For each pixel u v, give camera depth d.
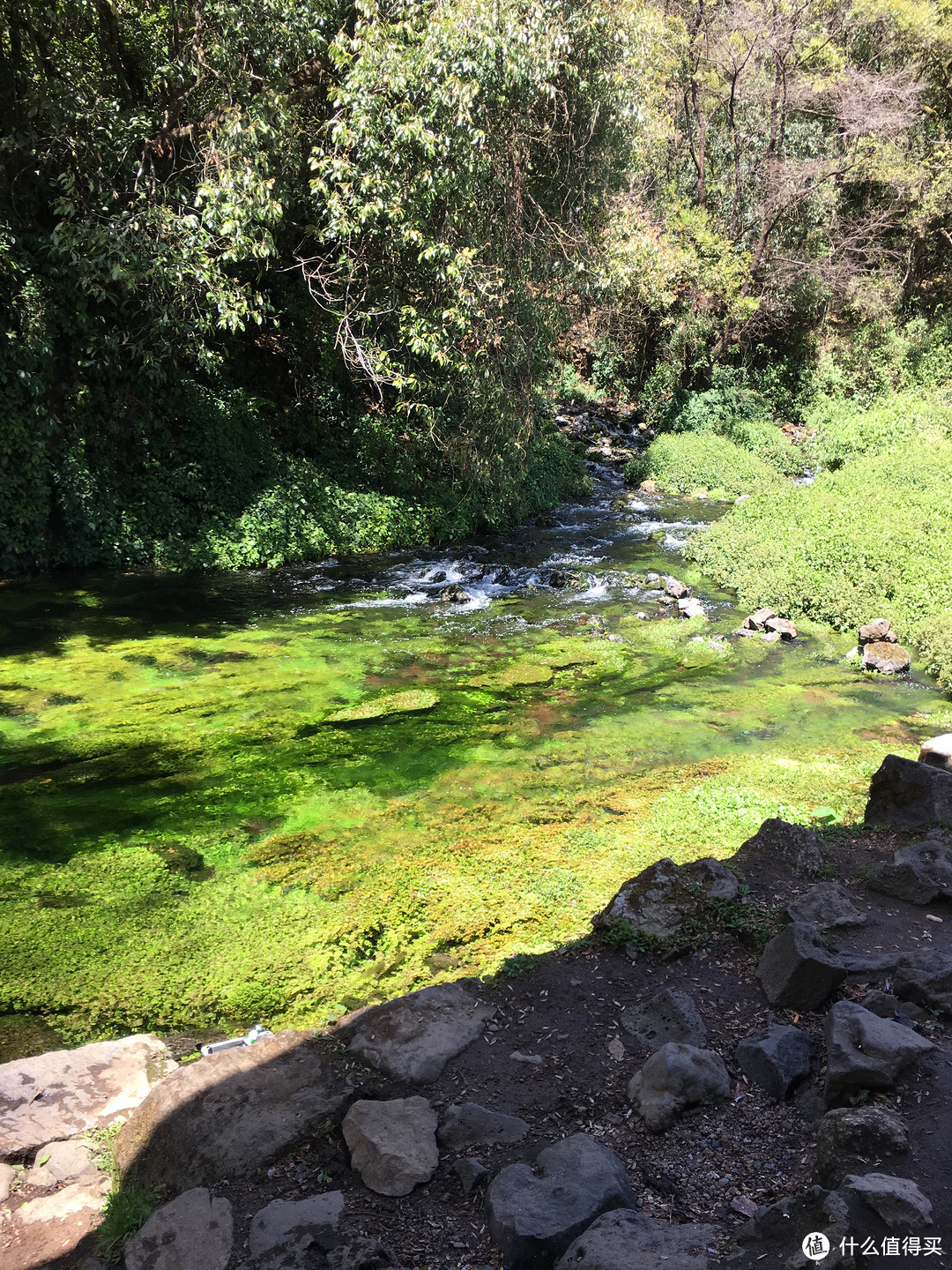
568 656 11.31
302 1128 3.59
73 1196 3.40
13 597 12.84
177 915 5.89
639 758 8.37
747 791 7.45
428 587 14.38
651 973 4.55
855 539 14.18
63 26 13.79
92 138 13.45
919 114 30.53
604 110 15.41
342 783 7.82
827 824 6.92
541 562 16.12
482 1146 3.46
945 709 9.74
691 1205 3.12
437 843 6.81
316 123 15.01
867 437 23.67
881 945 4.54
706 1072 3.67
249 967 5.36
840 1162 3.06
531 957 4.85
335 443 17.77
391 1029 4.18
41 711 9.27
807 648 11.86
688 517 19.81
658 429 28.52
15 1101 3.96
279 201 13.56
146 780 7.84
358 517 16.56
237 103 13.61
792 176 26.94
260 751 8.46
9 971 5.30
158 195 14.09
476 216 14.17
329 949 5.52
